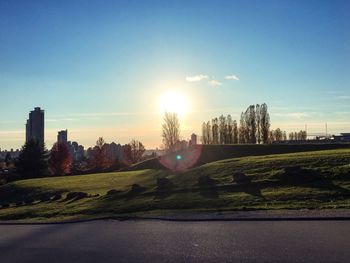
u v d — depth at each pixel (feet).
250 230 44.88
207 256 35.19
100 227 53.52
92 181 156.15
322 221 48.14
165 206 73.31
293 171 82.64
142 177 143.74
